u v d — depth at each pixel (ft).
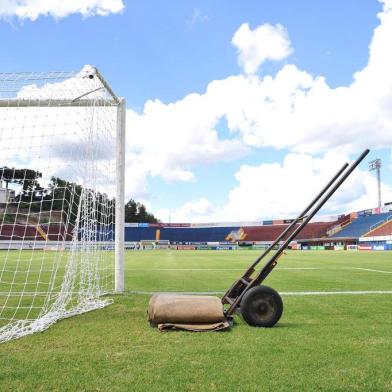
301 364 12.52
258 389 10.49
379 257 97.55
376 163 248.52
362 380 11.20
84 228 24.29
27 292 30.99
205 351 13.84
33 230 95.96
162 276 45.37
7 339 15.57
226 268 59.00
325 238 235.40
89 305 23.47
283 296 28.27
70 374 11.55
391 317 20.43
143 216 372.58
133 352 13.73
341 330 17.28
